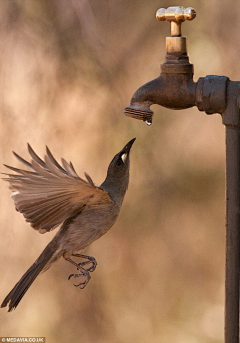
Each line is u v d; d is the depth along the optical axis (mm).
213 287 14539
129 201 13891
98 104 12328
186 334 13852
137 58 13078
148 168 13562
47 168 5605
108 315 13703
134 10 13055
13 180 5770
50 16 12086
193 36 13266
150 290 14078
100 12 12594
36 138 11797
